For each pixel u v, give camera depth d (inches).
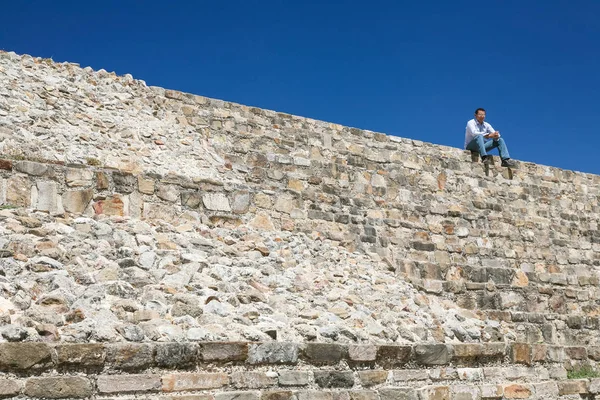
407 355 290.7
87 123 518.6
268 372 250.5
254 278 319.6
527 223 644.7
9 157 399.2
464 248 598.2
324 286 341.1
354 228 549.6
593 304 628.7
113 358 221.1
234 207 381.7
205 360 239.8
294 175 557.9
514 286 584.1
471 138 663.8
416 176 609.9
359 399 266.2
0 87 502.9
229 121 565.6
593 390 346.0
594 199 708.0
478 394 303.4
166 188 358.0
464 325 361.7
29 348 207.5
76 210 325.4
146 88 571.5
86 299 254.5
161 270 291.9
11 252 266.1
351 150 593.0
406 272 528.4
